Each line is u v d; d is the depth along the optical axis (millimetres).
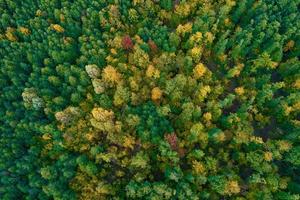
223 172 61719
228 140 65312
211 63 72938
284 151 63844
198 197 58875
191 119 64688
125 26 73562
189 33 71562
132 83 64938
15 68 71688
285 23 72125
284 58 73938
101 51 68188
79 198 60625
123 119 65125
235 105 69312
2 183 62906
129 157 64125
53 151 64562
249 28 70000
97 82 64812
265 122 67500
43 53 72312
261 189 60156
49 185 58281
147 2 72250
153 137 61500
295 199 57062
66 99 68500
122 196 60781
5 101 69375
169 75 67875
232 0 74125
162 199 57844
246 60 72562
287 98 65438
